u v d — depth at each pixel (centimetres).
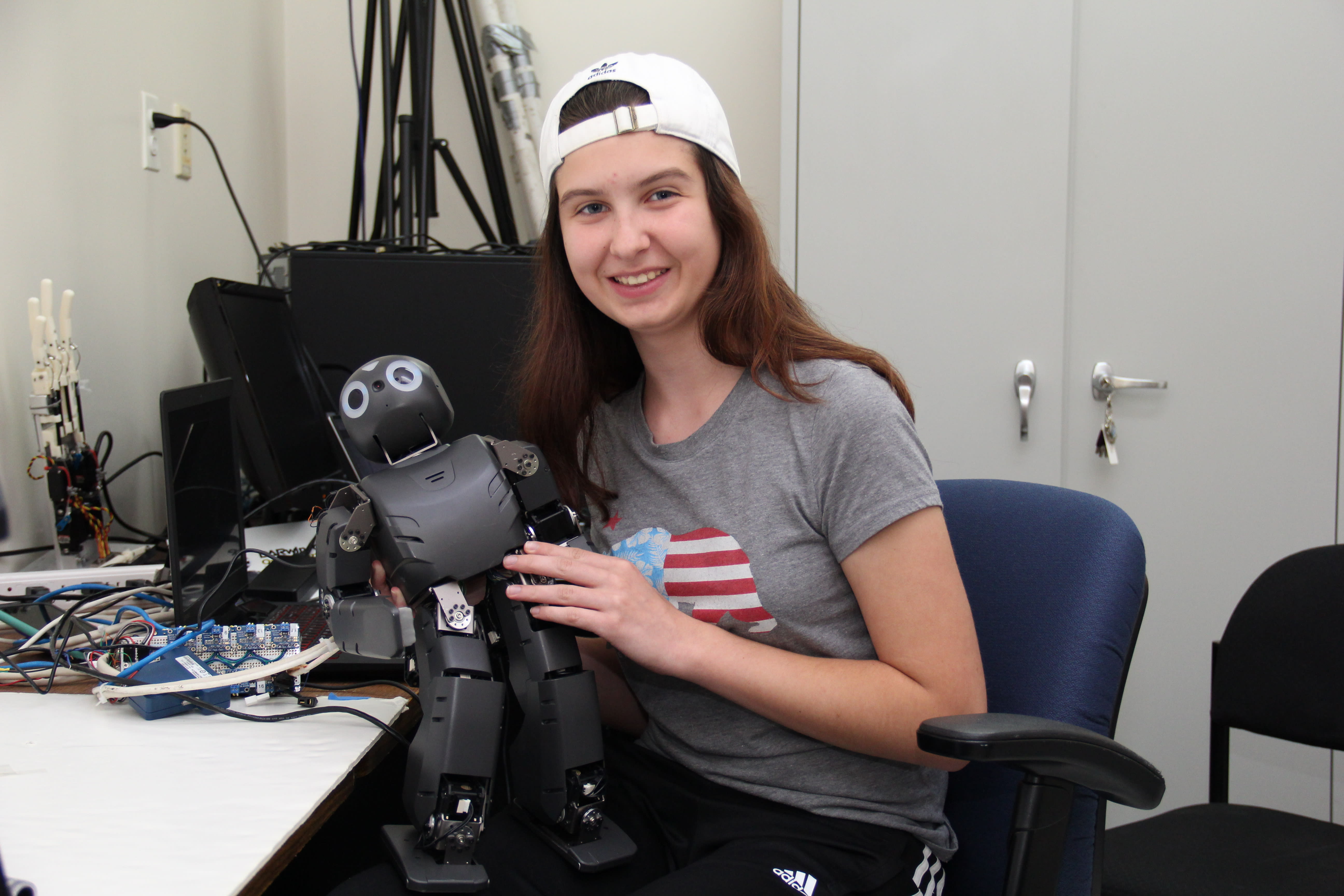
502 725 75
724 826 79
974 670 79
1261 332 155
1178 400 158
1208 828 118
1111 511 91
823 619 82
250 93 195
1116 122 156
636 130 79
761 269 84
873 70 162
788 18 164
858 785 80
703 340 85
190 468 106
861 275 165
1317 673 120
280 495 142
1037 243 159
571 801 76
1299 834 116
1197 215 155
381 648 76
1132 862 110
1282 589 124
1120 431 161
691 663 76
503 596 78
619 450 95
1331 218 151
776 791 80
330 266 162
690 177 81
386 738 85
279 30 207
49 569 122
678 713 87
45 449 121
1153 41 154
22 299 127
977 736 63
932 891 81
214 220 181
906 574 77
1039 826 69
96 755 77
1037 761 66
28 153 128
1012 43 157
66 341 125
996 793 89
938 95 160
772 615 82
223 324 138
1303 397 154
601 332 97
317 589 122
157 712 85
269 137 204
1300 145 151
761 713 79
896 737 76
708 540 84
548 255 95
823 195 165
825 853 76
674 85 80
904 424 79
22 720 84
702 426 86
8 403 124
